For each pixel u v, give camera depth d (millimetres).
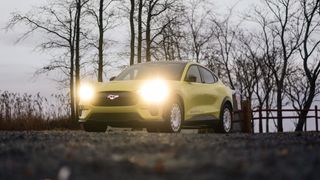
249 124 19750
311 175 3143
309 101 35188
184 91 11906
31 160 4480
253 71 44406
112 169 3707
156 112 11164
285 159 4129
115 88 11383
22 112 21375
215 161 4023
